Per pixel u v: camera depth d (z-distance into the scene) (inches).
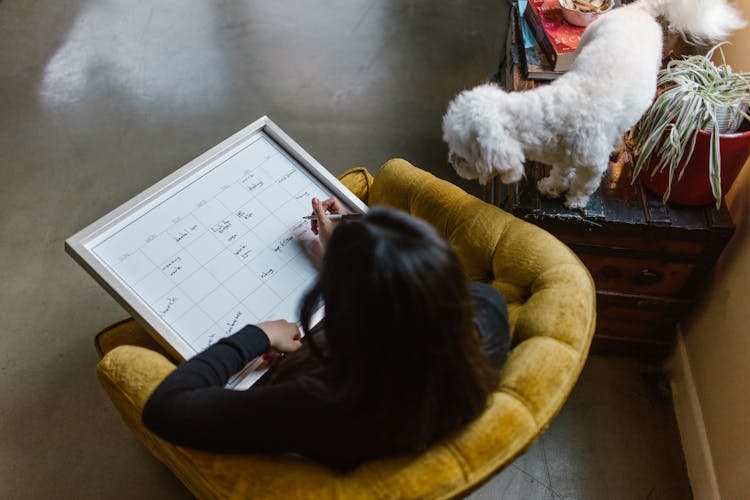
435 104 96.8
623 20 52.8
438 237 25.4
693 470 63.0
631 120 50.3
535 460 64.7
